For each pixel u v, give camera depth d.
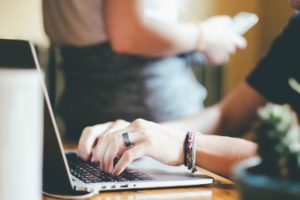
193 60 2.62
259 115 0.67
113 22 2.28
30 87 0.70
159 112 2.49
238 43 2.71
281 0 3.90
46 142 1.08
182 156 1.33
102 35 2.35
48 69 3.18
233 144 1.35
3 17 3.24
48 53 3.21
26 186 0.72
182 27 2.43
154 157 1.29
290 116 0.66
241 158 1.32
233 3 3.89
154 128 1.33
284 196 0.61
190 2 3.75
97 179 1.18
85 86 2.47
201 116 1.89
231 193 1.18
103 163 1.26
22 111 0.70
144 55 2.37
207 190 1.20
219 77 3.79
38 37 3.31
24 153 0.71
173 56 2.50
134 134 1.29
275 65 1.95
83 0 2.31
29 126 0.71
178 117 2.55
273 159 0.66
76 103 2.50
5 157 0.70
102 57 2.39
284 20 3.89
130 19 2.25
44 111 1.03
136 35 2.28
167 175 1.25
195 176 1.26
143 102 2.44
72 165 1.31
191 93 2.65
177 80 2.54
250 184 0.64
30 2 3.29
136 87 2.43
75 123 2.53
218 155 1.33
